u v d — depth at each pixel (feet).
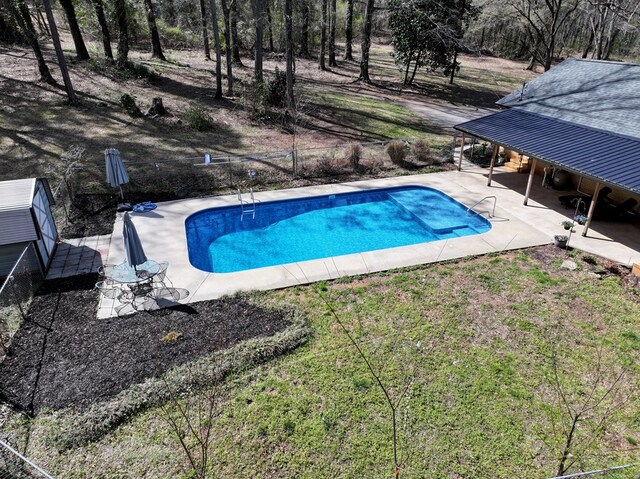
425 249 37.93
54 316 28.71
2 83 69.26
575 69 56.90
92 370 24.02
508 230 41.09
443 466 19.34
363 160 57.31
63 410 21.53
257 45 73.97
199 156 55.47
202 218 44.93
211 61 104.47
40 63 70.38
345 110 80.33
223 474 18.90
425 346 26.25
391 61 133.59
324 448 20.03
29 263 31.76
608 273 34.30
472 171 56.54
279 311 29.45
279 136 65.21
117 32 104.94
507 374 24.29
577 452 19.95
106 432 20.70
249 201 46.88
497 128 50.24
